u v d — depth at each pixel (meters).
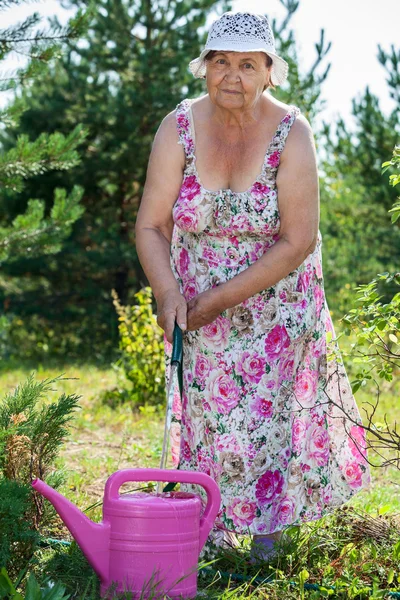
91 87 15.71
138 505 2.56
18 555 2.79
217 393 3.31
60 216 9.12
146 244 3.37
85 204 16.91
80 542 2.54
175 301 3.19
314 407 3.34
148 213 3.42
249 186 3.29
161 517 2.56
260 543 3.27
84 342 17.11
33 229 9.00
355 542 3.41
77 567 2.95
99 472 4.86
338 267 13.93
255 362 3.31
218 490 2.75
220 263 3.34
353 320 3.47
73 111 15.68
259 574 3.11
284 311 3.32
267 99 3.35
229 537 3.37
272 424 3.32
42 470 3.08
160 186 3.39
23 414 3.04
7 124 7.85
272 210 3.27
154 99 14.89
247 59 3.16
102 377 10.77
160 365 8.09
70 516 2.54
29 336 17.61
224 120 3.27
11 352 16.44
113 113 15.24
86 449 5.64
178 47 15.27
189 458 3.40
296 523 3.29
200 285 3.36
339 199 15.68
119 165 15.76
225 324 3.31
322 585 2.94
